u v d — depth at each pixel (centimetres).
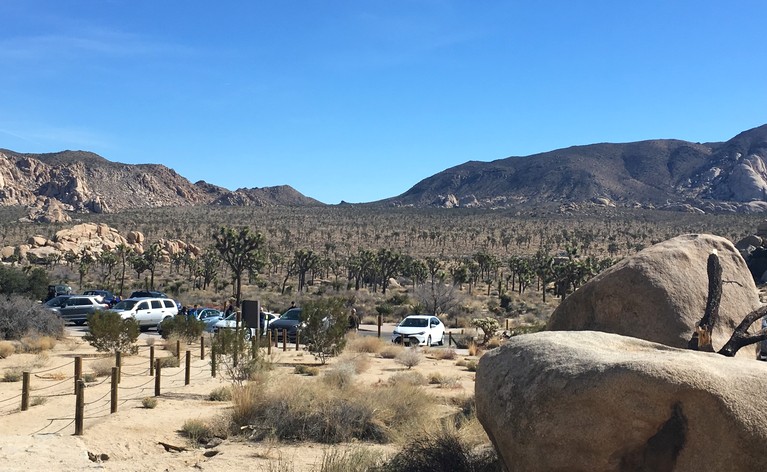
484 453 837
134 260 10219
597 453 480
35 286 5281
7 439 976
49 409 1341
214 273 10212
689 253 879
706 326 634
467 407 1238
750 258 7881
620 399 473
